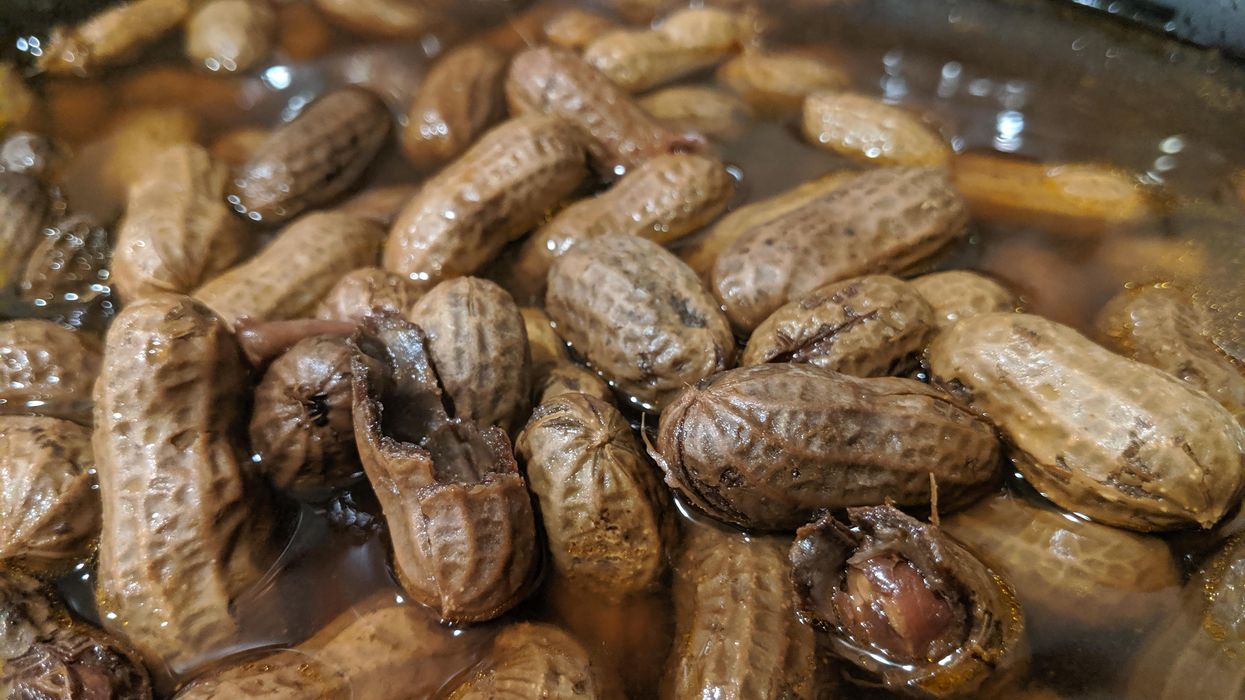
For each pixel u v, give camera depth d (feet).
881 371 0.56
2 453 0.53
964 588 0.48
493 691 0.48
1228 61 0.62
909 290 0.57
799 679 0.48
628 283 0.57
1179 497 0.50
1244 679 0.47
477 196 0.63
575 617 0.51
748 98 0.70
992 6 0.68
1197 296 0.58
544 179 0.64
